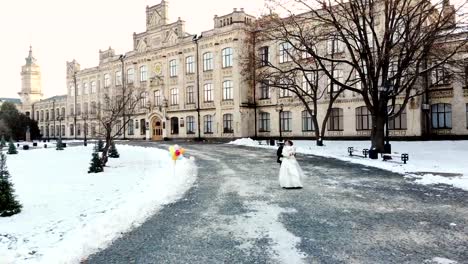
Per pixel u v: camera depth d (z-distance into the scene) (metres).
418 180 14.51
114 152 28.23
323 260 6.31
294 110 46.09
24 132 81.00
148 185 14.05
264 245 7.16
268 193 12.52
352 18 24.25
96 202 11.19
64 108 87.19
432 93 37.16
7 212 9.62
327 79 42.38
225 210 10.17
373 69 23.73
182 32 56.84
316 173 17.03
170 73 59.06
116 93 65.81
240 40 49.38
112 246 7.25
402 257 6.38
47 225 8.68
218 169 19.41
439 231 7.86
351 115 41.03
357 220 8.84
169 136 58.84
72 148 46.31
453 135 35.97
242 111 49.16
